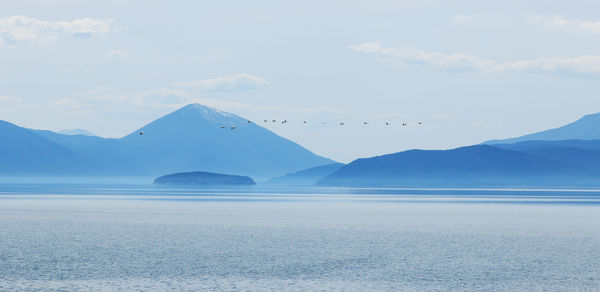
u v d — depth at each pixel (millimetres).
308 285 102188
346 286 101375
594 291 98000
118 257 129625
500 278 107812
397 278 107750
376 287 100812
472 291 98062
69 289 98625
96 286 100812
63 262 122938
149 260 125875
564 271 114438
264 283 103438
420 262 124312
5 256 130375
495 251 140000
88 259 126812
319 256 132000
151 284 102438
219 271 113750
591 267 118562
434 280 106000
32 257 129250
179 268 116688
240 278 107375
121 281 104562
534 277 108625
